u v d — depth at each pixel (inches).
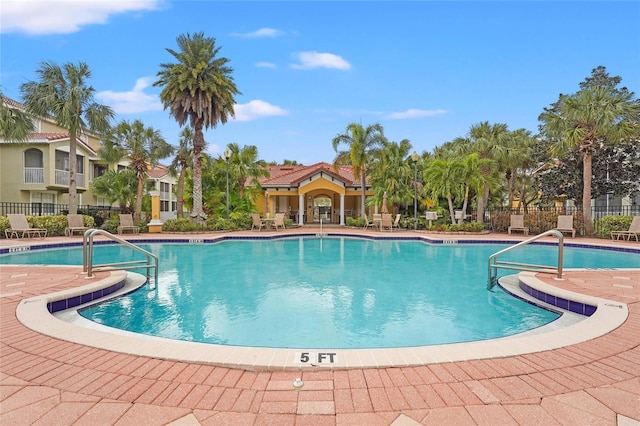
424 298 262.4
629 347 139.9
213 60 805.9
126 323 207.9
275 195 1113.4
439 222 889.5
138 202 834.8
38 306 190.1
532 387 109.4
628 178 823.7
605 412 96.0
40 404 99.4
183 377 115.9
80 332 153.6
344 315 222.2
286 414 95.3
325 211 1273.4
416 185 843.4
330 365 121.6
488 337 186.7
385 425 90.4
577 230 682.2
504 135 858.1
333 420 92.5
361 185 1017.5
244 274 351.6
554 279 268.8
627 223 629.6
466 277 339.6
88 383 111.5
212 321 210.7
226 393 106.1
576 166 869.8
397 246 599.8
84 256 281.3
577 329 159.2
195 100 776.3
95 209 913.5
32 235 629.0
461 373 118.3
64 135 903.7
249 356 128.9
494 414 95.1
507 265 311.1
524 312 228.7
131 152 826.2
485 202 892.0
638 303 203.0
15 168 860.0
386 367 122.4
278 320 212.4
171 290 284.5
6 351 134.9
